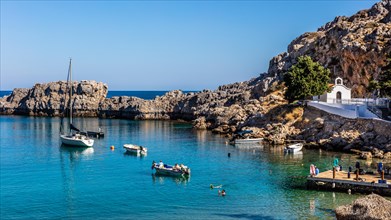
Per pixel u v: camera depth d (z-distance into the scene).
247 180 75.75
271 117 136.38
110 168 89.00
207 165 90.19
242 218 55.31
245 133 131.25
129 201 64.19
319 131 115.38
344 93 130.88
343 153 100.81
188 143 125.56
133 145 113.00
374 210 41.47
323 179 66.69
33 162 97.00
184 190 69.88
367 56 147.25
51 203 63.59
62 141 123.81
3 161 98.31
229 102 190.12
